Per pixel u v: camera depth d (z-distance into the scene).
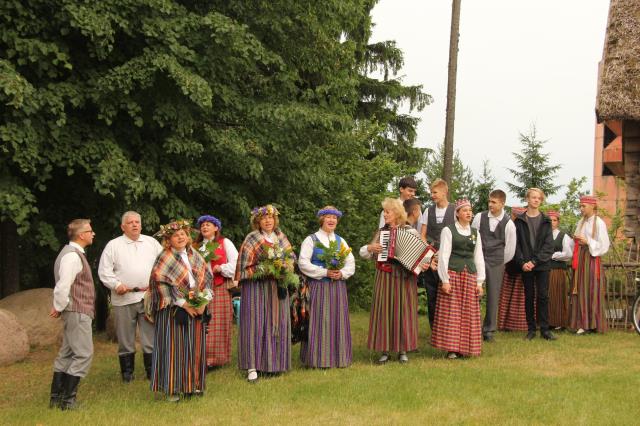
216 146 10.49
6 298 10.19
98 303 11.65
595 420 5.42
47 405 6.24
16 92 8.12
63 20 9.09
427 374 7.09
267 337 7.05
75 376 6.05
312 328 7.55
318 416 5.64
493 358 7.95
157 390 6.13
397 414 5.68
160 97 9.97
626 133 11.41
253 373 6.97
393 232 7.79
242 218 11.64
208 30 10.09
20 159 8.66
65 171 10.36
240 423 5.48
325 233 7.77
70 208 10.96
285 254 7.14
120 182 9.48
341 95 13.30
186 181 10.49
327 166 13.74
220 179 11.55
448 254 7.97
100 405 6.12
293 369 7.57
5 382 7.53
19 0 9.09
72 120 9.71
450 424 5.37
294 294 7.54
